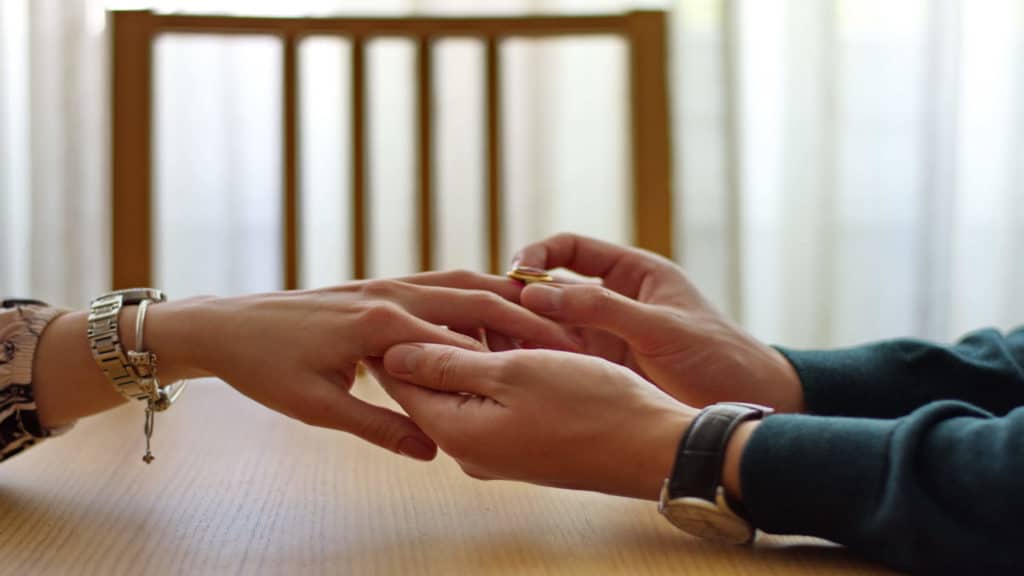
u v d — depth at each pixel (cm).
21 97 246
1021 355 108
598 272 117
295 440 109
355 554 87
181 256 248
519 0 246
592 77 252
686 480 87
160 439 109
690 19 252
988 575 83
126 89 138
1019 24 270
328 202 248
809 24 261
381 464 103
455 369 92
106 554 87
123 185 138
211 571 85
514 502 95
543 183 252
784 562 86
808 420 87
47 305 102
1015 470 82
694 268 254
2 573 85
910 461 84
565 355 91
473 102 246
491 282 110
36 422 99
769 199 265
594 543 89
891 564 85
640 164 142
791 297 264
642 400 89
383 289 103
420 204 141
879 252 267
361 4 240
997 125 272
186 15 138
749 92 263
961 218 275
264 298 100
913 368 106
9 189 246
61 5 240
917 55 264
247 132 248
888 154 265
